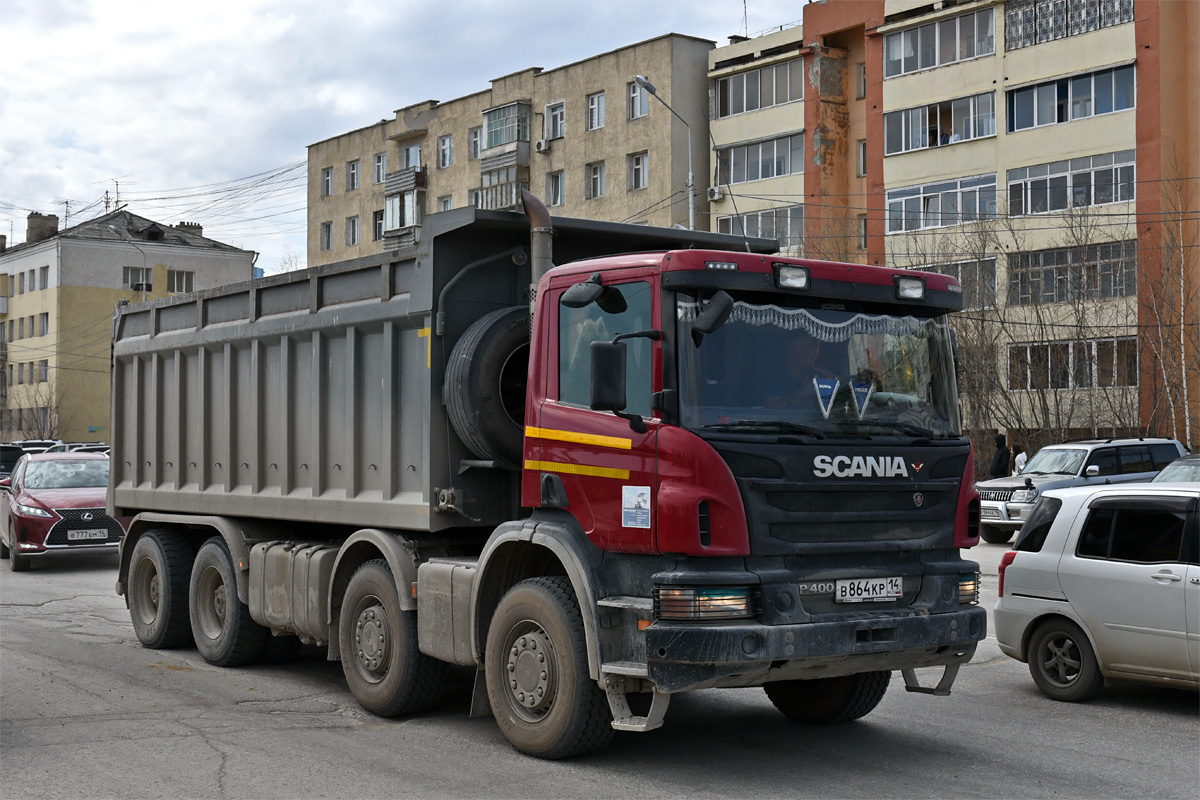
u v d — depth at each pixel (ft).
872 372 22.40
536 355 23.70
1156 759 23.38
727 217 155.53
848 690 25.61
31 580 57.26
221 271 260.83
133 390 39.63
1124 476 75.77
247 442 33.40
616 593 21.66
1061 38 123.54
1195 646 26.61
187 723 26.23
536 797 20.36
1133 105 118.11
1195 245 113.50
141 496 38.83
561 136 171.42
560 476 22.70
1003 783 21.44
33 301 255.70
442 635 25.03
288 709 27.99
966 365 119.75
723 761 22.91
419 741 24.57
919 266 130.31
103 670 33.09
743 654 19.63
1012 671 33.17
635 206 160.15
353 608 27.68
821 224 146.00
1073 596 28.96
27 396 253.65
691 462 20.25
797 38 148.97
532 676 22.88
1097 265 116.37
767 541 20.33
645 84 105.50
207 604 34.73
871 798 20.36
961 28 132.36
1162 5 116.78
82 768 22.20
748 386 21.09
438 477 25.70
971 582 22.66
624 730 23.27
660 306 20.98
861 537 21.35
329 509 29.45
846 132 147.95
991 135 129.18
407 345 26.96
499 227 25.80
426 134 193.47
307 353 30.83
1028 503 72.90
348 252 208.95
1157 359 110.32
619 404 20.63
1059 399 114.73
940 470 22.52
